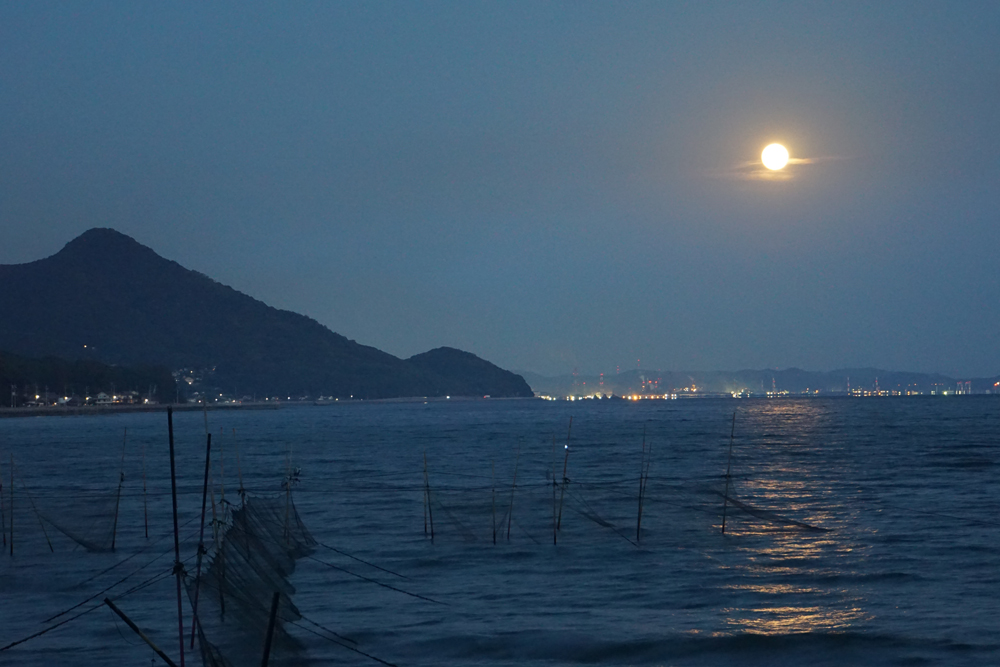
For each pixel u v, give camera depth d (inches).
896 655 1024.2
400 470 3597.4
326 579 1413.6
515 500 2266.2
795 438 5629.9
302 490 2716.5
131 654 1051.3
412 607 1241.4
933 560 1524.4
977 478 2974.9
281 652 976.3
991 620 1148.5
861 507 2217.0
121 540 1815.9
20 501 2326.5
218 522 1123.3
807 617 1173.7
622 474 3280.0
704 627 1131.3
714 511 2065.7
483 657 1037.2
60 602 1311.5
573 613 1208.2
